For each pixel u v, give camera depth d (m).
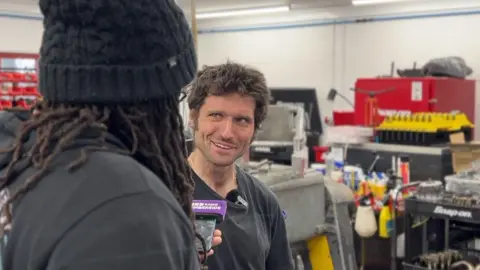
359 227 4.79
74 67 0.76
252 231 1.76
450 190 4.23
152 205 0.72
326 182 3.07
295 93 10.20
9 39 9.92
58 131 0.76
